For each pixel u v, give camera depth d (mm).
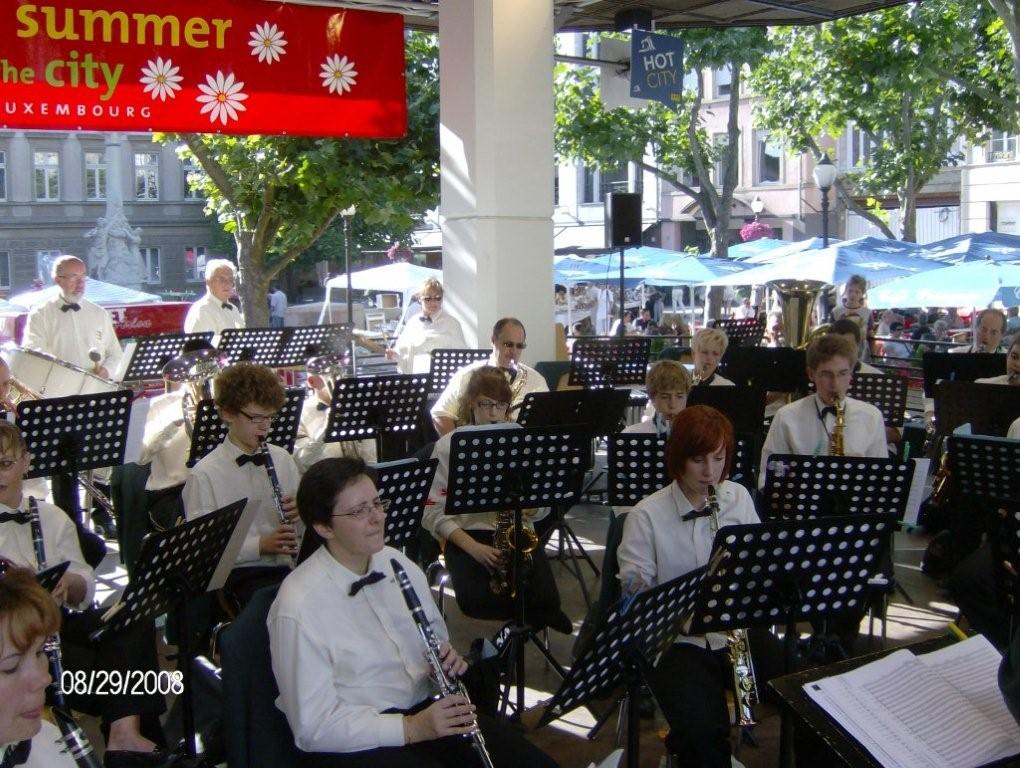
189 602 3770
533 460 4207
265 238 10852
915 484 4379
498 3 7609
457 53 7820
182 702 3646
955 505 5258
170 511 5043
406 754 2814
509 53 7703
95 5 7051
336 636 2885
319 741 2770
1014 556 3262
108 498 6965
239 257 11055
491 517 4680
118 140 32969
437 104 9672
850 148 28484
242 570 4180
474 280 7898
